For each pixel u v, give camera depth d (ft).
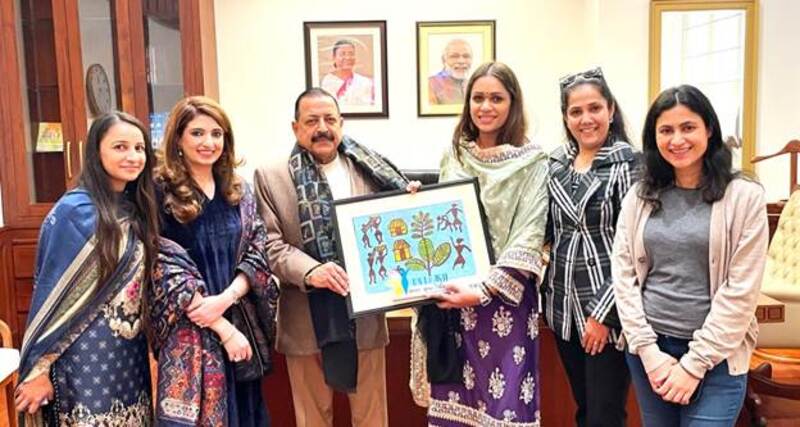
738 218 5.43
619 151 6.41
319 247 6.72
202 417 6.27
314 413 7.29
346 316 6.71
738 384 5.57
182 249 6.26
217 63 15.33
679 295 5.62
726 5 14.99
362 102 15.94
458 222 6.68
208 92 13.47
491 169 6.66
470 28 15.75
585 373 6.71
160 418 6.20
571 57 15.92
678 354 5.65
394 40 15.79
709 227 5.49
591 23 15.38
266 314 6.68
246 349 6.43
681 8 14.97
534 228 6.42
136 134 6.03
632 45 15.01
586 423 6.81
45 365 5.88
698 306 5.55
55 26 11.60
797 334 9.40
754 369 8.29
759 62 15.24
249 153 16.05
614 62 15.03
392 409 8.71
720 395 5.55
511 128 6.65
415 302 6.59
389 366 8.65
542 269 6.64
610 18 14.94
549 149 16.02
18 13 11.46
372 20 15.71
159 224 6.27
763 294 8.70
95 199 5.93
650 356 5.65
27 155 11.65
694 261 5.57
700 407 5.60
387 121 16.02
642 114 15.17
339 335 6.68
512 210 6.54
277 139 16.03
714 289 5.52
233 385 6.51
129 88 12.11
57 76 11.68
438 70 15.83
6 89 11.42
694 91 5.60
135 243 6.06
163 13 12.48
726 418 5.57
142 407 6.32
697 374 5.45
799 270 10.44
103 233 5.85
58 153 11.80
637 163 6.28
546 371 8.53
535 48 15.85
